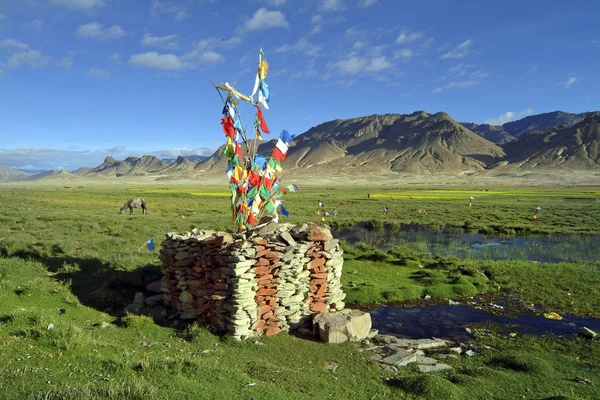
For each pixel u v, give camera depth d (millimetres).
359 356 8594
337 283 11445
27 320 7805
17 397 4844
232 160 11242
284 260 9922
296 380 6934
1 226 22297
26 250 14828
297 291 10344
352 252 19484
